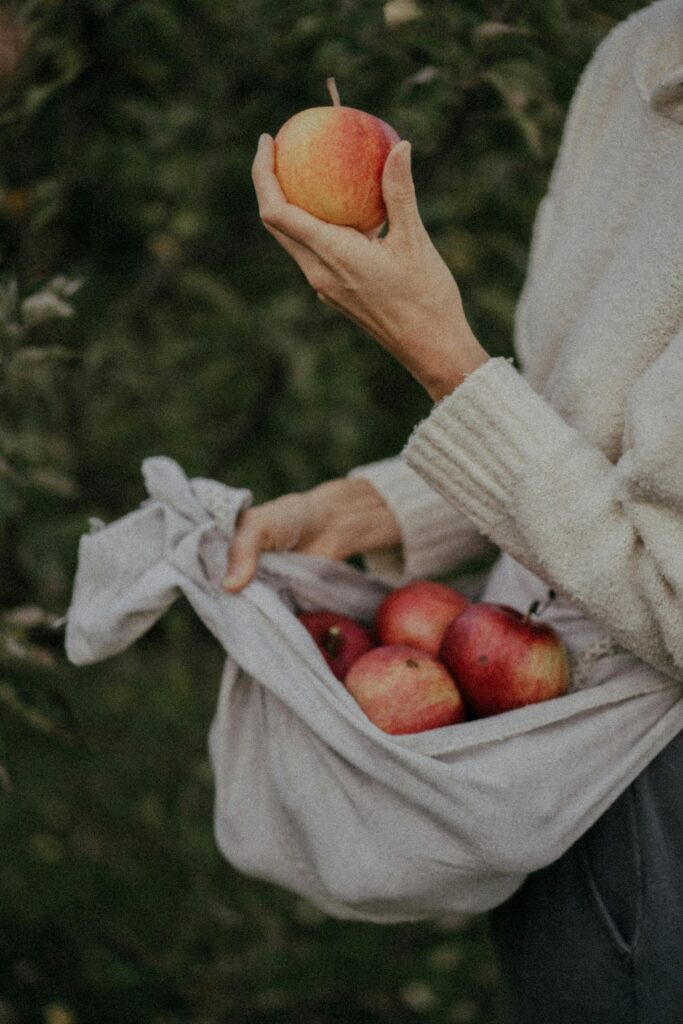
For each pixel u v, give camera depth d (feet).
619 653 3.67
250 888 7.91
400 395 8.59
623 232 3.58
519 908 3.77
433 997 7.19
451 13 4.91
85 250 6.98
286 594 4.21
